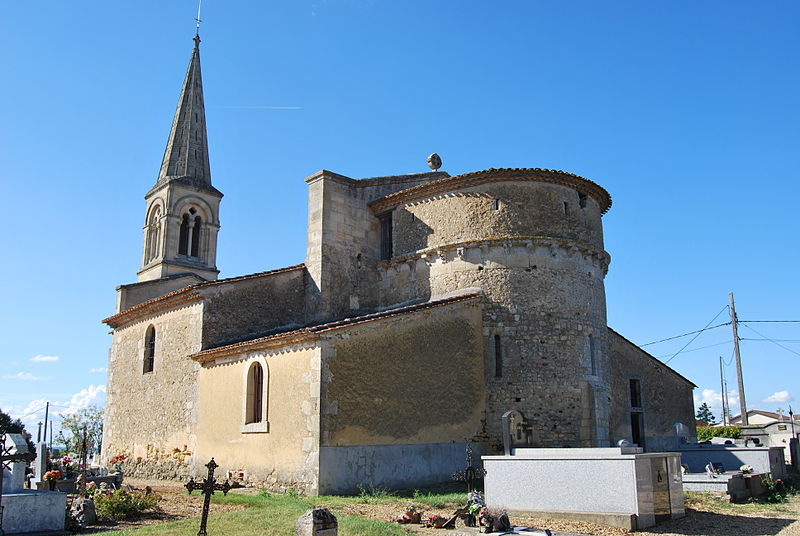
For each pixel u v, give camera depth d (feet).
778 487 62.85
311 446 56.29
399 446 61.21
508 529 39.11
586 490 43.55
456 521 41.09
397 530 37.83
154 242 138.82
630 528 41.22
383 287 82.38
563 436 69.87
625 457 42.50
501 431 69.46
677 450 70.69
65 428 135.95
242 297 77.00
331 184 82.28
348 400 58.29
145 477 79.10
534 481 45.65
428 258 77.15
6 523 37.70
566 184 76.89
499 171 74.49
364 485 57.72
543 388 70.69
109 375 93.66
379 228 85.97
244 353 66.85
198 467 70.38
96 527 41.19
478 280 73.20
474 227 74.64
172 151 144.77
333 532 32.99
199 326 74.08
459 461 66.13
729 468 67.36
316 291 79.61
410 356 64.28
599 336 76.43
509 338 71.61
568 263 74.90
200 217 140.87
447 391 66.80
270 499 51.16
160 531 36.68
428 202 78.89
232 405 67.31
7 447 40.19
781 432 110.63
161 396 79.56
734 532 41.65
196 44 158.81
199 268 135.74
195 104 151.12
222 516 41.39
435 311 67.62
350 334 59.57
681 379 102.78
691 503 53.01
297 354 59.98
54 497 39.63
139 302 107.34
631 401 94.32
